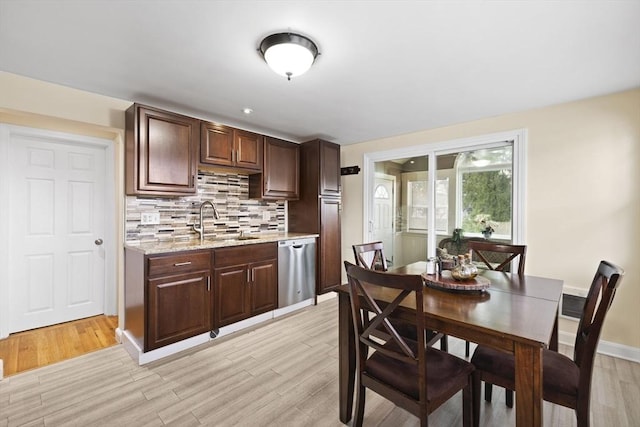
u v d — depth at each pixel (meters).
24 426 1.64
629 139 2.38
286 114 2.99
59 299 3.07
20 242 2.84
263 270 3.12
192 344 2.57
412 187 3.76
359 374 1.54
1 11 1.43
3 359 2.37
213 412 1.77
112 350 2.53
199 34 1.64
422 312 1.25
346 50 1.79
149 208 2.82
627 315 2.38
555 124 2.70
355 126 3.42
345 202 4.43
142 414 1.74
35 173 2.91
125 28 1.58
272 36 1.64
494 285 1.87
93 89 2.38
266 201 3.91
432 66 1.99
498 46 1.75
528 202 2.83
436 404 1.31
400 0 1.37
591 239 2.53
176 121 2.68
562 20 1.50
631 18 1.48
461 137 3.28
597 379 2.10
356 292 1.51
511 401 1.82
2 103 2.09
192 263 2.54
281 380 2.10
